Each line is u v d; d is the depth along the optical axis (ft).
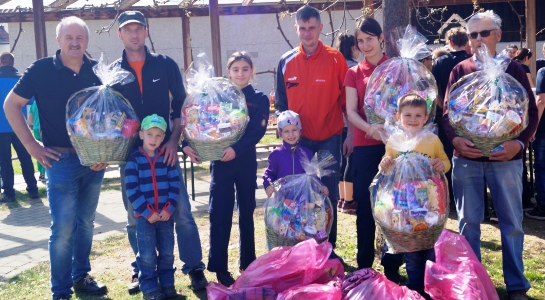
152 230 14.75
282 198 14.21
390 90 13.69
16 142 29.04
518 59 21.86
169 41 61.26
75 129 13.71
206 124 13.96
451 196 21.84
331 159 14.53
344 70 15.57
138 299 15.07
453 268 12.21
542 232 19.38
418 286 13.50
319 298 11.11
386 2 16.83
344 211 22.95
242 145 14.40
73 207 14.88
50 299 15.49
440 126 20.25
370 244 14.82
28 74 14.48
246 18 61.67
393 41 16.63
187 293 15.40
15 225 24.38
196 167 37.24
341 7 44.09
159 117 14.39
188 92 14.75
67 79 14.55
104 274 17.26
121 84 14.64
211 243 15.28
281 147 15.25
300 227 13.93
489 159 13.28
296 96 15.53
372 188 13.14
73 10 51.24
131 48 14.92
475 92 12.81
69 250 14.93
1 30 92.84
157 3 41.70
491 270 15.85
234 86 14.62
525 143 12.91
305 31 15.03
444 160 13.00
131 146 14.57
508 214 13.62
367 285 11.71
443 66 19.67
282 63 15.94
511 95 12.57
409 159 12.47
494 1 50.55
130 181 14.28
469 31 13.87
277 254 13.02
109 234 22.09
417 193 12.26
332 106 15.48
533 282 15.03
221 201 15.07
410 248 12.47
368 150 14.57
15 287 16.57
